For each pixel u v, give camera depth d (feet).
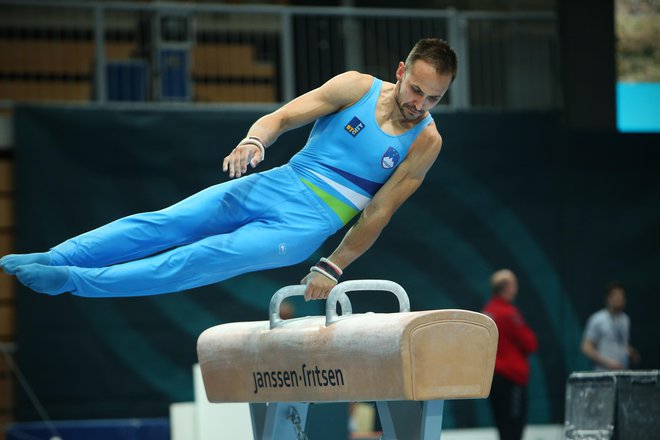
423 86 31.63
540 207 85.61
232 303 80.38
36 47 94.32
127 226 31.04
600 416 40.81
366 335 29.45
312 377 31.58
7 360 78.38
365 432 77.41
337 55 87.92
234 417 62.08
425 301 83.35
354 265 82.53
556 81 87.51
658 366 85.71
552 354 84.38
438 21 88.84
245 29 97.45
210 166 80.89
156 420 74.18
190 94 84.12
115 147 79.51
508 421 68.54
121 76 85.25
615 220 86.22
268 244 31.86
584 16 86.43
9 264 28.78
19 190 77.56
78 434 70.13
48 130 78.38
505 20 88.89
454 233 84.28
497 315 68.80
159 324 79.25
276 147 80.89
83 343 77.92
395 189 33.27
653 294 86.22
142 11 86.84
